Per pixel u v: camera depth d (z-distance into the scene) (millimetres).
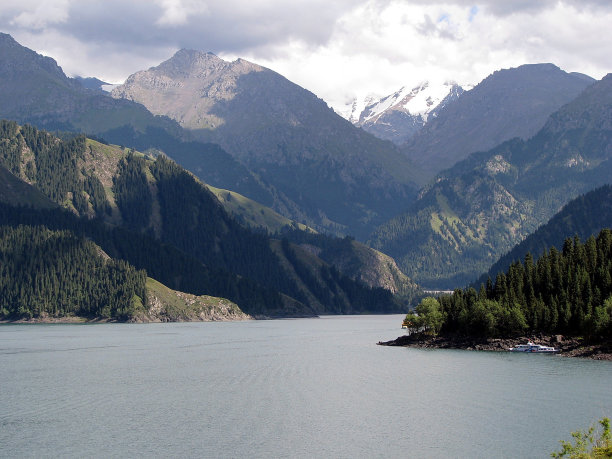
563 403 138500
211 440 112562
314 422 124312
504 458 103438
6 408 135500
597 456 75875
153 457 103938
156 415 129750
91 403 140500
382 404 139375
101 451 106688
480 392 150750
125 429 119188
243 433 117062
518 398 143875
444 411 132375
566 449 79438
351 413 131125
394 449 107938
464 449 107562
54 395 149125
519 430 118125
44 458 103312
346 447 108750
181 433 116750
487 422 123500
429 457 104125
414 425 121938
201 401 142750
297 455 105000
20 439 112938
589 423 122062
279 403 140750
